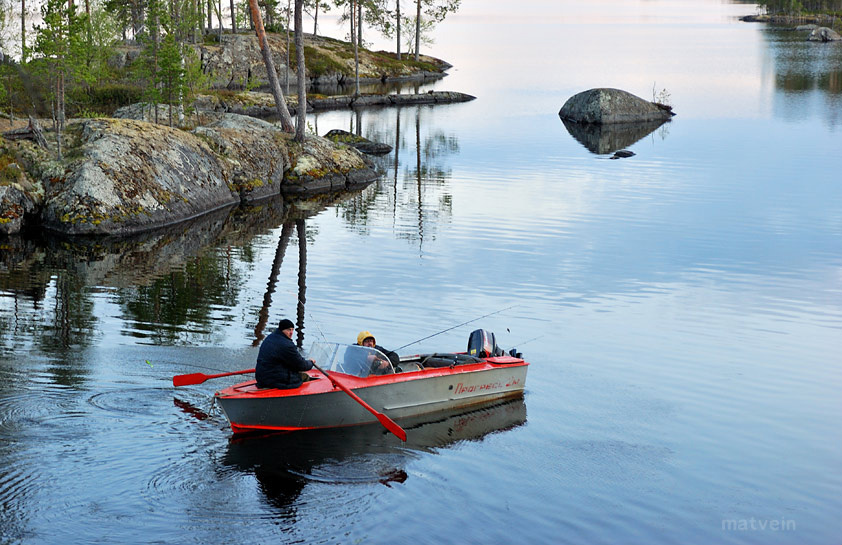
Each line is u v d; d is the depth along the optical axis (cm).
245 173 3303
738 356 1537
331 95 7056
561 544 902
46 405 1169
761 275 2105
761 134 4781
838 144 4341
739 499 1020
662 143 4562
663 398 1334
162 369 1342
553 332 1650
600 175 3622
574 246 2408
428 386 1235
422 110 6253
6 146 2806
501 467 1077
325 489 997
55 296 1842
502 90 7606
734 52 11606
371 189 3434
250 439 1120
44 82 3759
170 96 3531
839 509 1004
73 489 953
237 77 7262
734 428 1228
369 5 9262
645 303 1862
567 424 1227
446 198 3188
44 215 2650
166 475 1001
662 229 2620
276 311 1745
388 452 1109
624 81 8106
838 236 2517
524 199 3131
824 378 1434
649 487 1039
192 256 2292
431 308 1794
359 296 1880
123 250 2369
